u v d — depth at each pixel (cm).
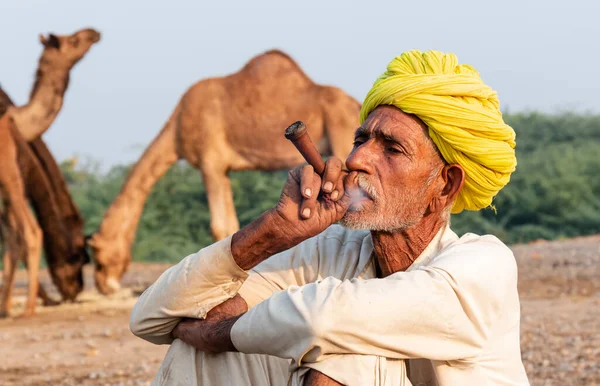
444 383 225
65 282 1094
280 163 1162
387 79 234
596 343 678
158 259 1761
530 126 2620
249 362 239
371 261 247
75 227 1105
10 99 1095
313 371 215
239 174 1980
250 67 1173
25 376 620
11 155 978
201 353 241
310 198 221
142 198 1145
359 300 210
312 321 209
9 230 991
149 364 660
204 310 235
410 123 231
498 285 224
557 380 549
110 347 747
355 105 1162
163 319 240
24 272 1553
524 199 1964
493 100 237
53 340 793
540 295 977
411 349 214
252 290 251
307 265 252
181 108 1169
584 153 2284
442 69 236
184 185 1928
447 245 238
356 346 212
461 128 228
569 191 1989
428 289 215
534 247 1456
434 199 237
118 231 1120
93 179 2273
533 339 702
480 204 245
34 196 1069
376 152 232
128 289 1160
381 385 214
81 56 1110
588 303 900
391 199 230
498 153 233
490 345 228
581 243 1473
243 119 1157
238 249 230
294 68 1173
